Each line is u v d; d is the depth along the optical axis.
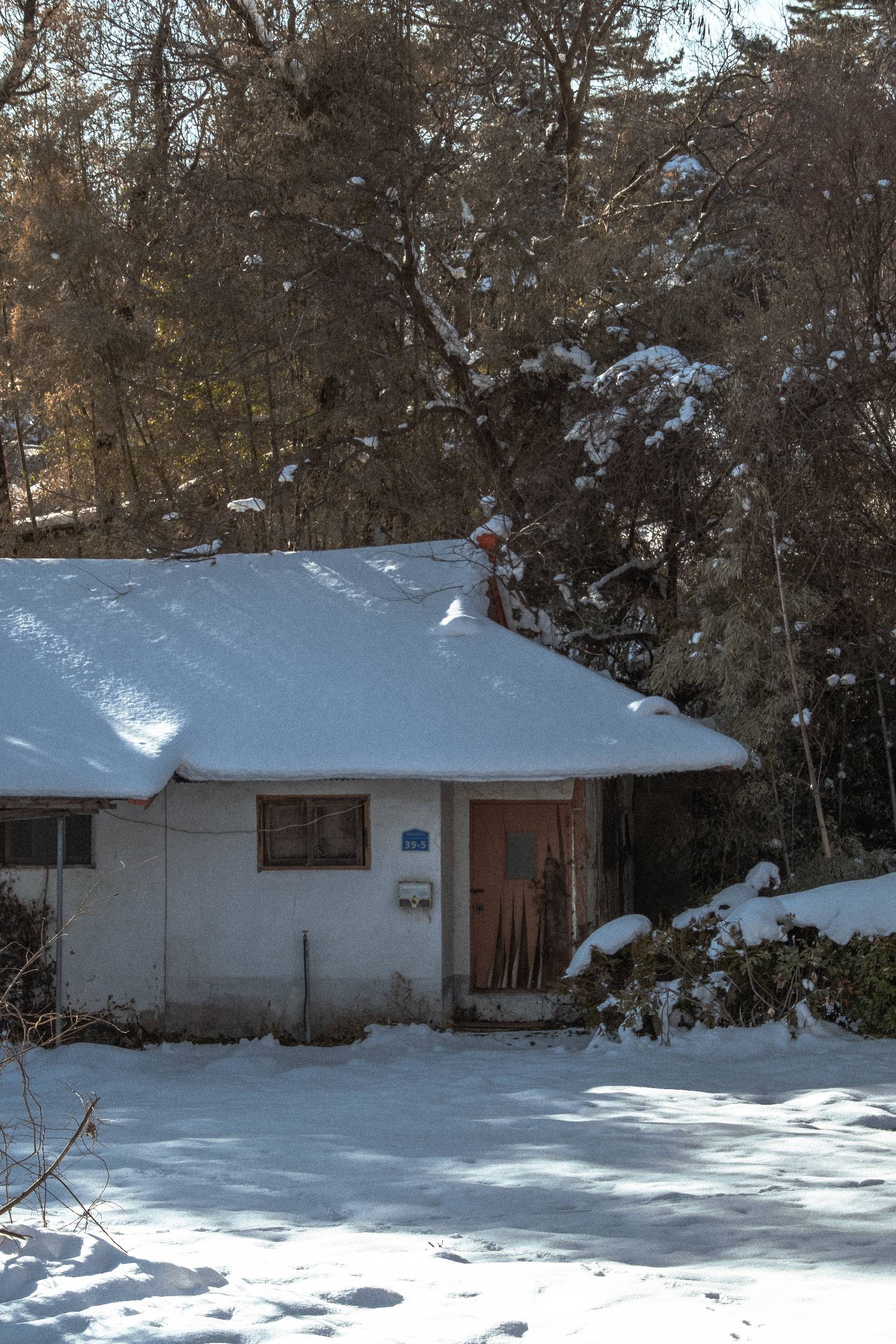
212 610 17.42
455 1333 4.57
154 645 16.88
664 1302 5.09
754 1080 11.71
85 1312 4.48
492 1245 6.22
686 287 23.33
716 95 26.00
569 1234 6.46
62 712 15.66
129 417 27.89
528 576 20.58
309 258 24.25
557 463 20.95
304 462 23.92
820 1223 6.71
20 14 28.05
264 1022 15.34
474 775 14.87
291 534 26.11
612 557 20.92
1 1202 6.89
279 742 15.24
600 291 23.80
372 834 15.42
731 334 20.00
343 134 24.02
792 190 19.89
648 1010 13.74
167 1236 6.25
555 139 28.00
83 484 28.41
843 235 18.38
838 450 17.39
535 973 16.00
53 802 14.45
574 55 26.48
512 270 24.97
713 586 17.86
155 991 15.49
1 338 27.44
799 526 17.55
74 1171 7.92
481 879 16.20
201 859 15.57
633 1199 7.26
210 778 15.05
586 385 22.86
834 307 18.11
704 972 13.99
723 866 20.08
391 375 24.72
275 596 17.67
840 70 21.12
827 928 13.88
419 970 15.27
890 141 18.55
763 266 23.41
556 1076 12.09
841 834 19.80
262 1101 10.88
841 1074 11.73
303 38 24.39
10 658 16.62
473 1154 8.60
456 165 24.47
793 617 17.75
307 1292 5.15
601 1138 9.16
